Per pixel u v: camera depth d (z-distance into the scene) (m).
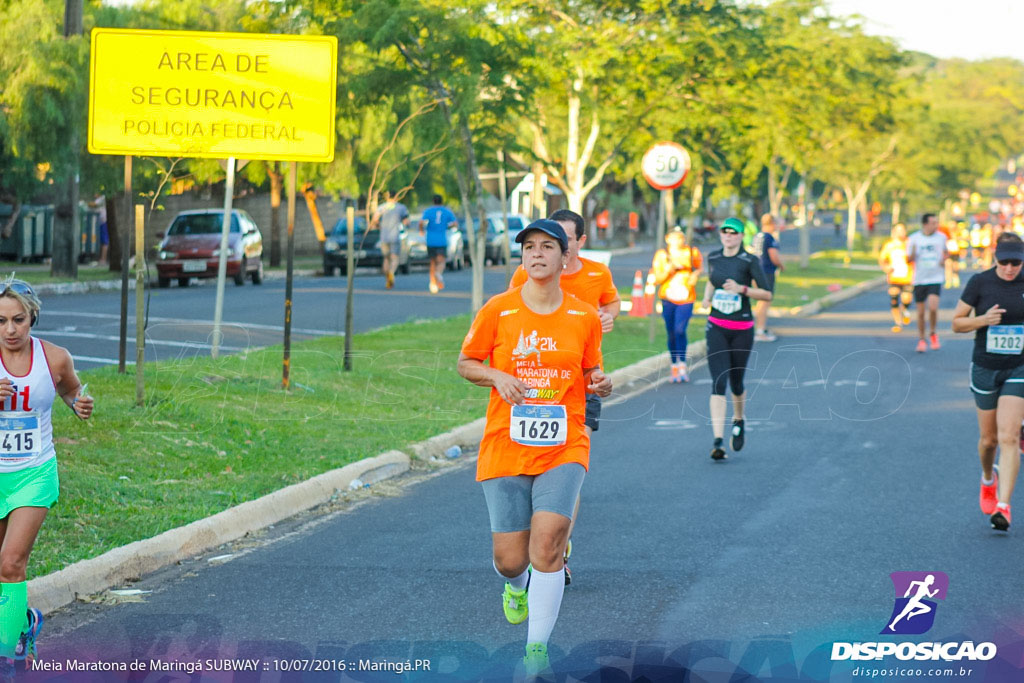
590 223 85.75
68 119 31.02
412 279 44.34
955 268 52.22
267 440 13.65
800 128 41.34
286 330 16.80
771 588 8.98
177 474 11.79
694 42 29.38
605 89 30.06
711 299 14.41
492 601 8.63
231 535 10.37
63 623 8.04
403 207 38.78
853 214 79.00
